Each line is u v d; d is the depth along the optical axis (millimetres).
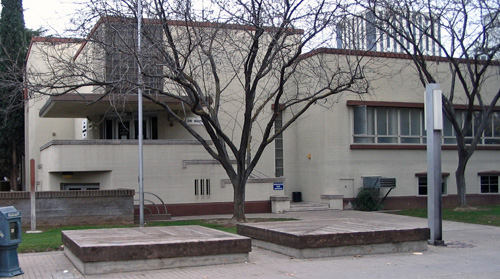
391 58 25625
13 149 34219
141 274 9484
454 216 21109
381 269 9984
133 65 17797
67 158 20703
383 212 23516
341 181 24672
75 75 15984
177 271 9773
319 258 11195
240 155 18500
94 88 22516
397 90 25922
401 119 26188
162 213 21641
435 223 13359
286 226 13102
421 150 26281
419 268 10117
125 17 16844
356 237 11547
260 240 12789
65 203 18391
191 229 12906
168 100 21578
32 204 16750
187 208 22094
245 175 18672
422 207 25953
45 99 29125
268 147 25703
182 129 24094
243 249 10656
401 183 25734
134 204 21375
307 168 25766
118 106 19922
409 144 25984
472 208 23750
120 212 19047
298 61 18000
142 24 16922
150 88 16188
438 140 13469
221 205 22562
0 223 9383
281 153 26281
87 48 18062
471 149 23750
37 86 15891
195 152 22391
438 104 13352
